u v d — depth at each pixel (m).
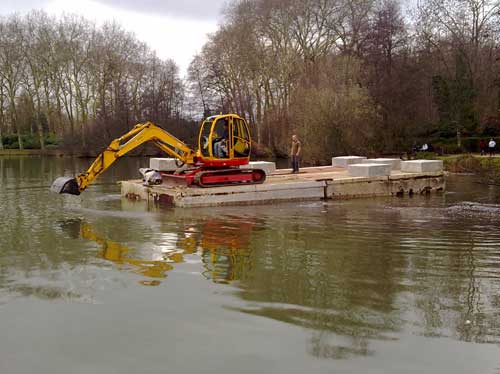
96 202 15.41
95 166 14.20
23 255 8.17
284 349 4.60
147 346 4.70
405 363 4.33
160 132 15.15
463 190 19.34
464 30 45.69
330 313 5.49
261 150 49.31
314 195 16.27
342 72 38.72
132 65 58.19
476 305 5.77
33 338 4.90
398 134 40.50
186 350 4.60
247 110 54.56
